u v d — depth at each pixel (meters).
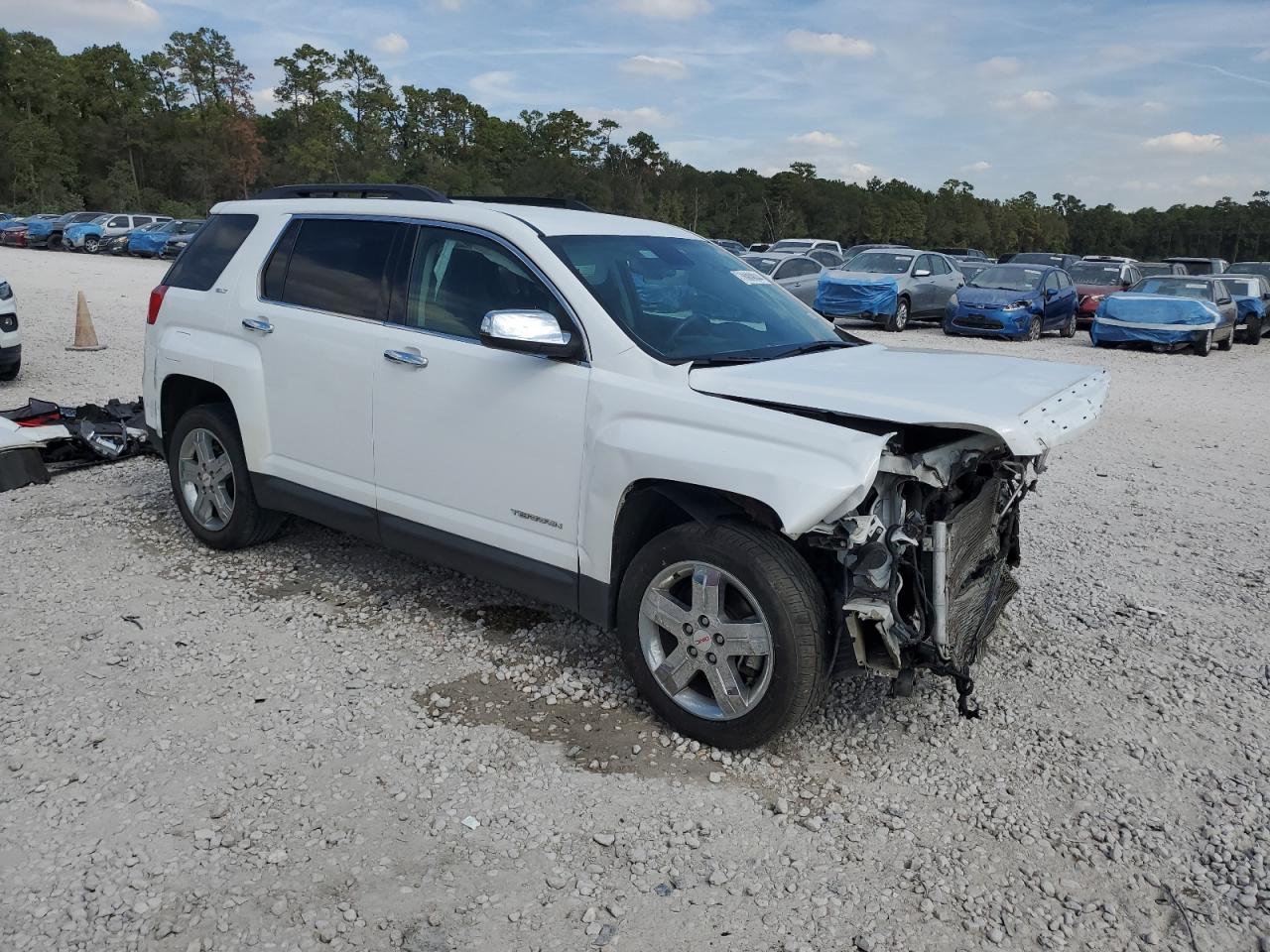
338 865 2.91
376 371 4.40
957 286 22.66
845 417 3.31
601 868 2.95
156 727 3.62
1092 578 5.48
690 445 3.40
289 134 120.25
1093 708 3.99
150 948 2.56
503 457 3.99
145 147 100.31
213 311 5.17
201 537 5.44
